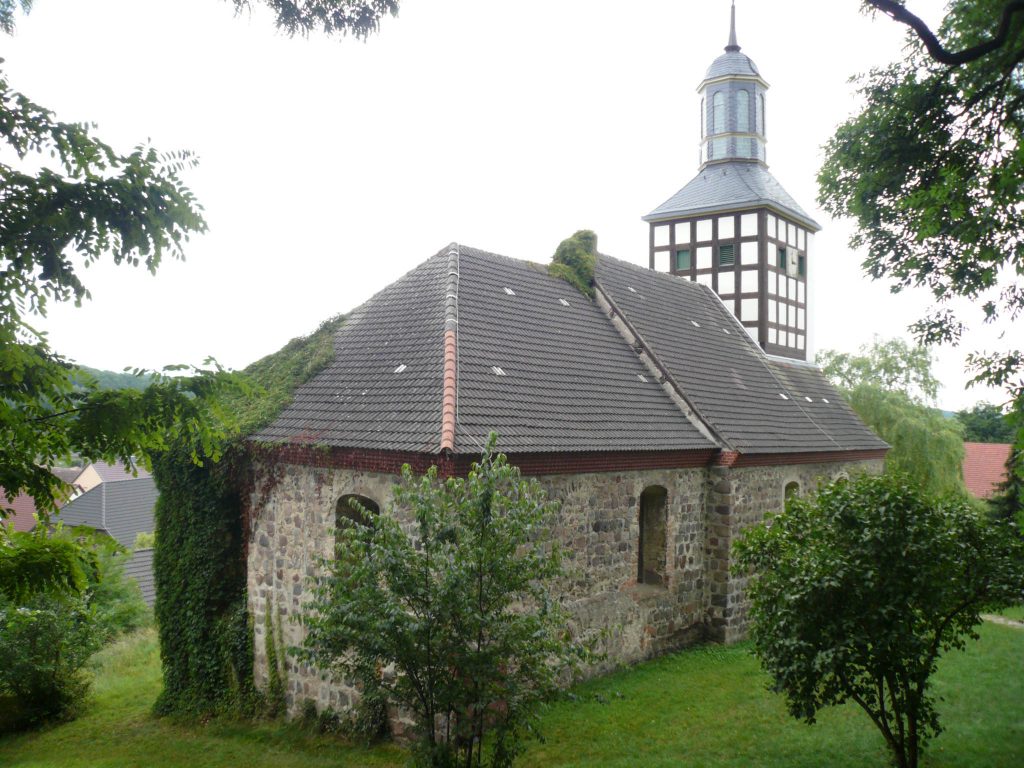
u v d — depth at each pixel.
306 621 7.66
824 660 7.48
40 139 5.34
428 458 10.58
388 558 7.18
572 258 18.30
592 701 11.95
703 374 17.70
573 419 12.95
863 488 8.09
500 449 10.89
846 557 7.76
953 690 12.05
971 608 7.93
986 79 9.59
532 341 14.58
